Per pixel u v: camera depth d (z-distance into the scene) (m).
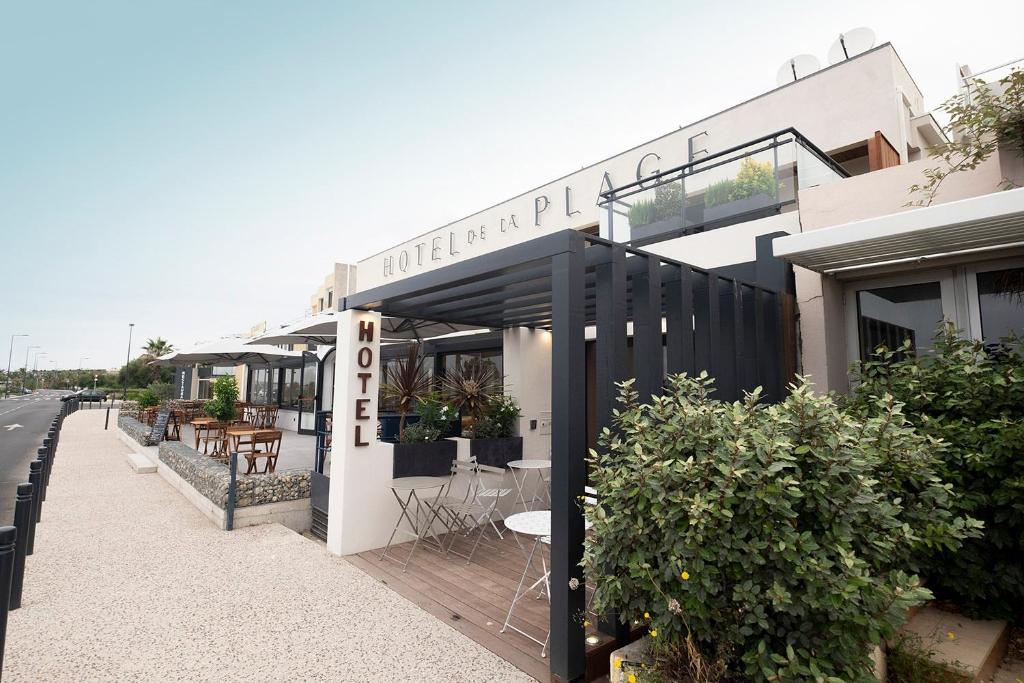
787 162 5.50
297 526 6.89
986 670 2.92
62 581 4.67
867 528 2.34
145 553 5.48
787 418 2.44
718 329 4.05
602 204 7.27
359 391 5.58
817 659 2.12
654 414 2.81
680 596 2.36
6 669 3.16
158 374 40.69
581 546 3.06
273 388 20.41
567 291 3.12
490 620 3.85
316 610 4.04
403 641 3.53
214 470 7.30
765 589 2.24
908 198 4.38
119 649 3.43
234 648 3.45
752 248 5.36
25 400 56.62
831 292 4.75
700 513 2.20
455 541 5.86
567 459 3.03
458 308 5.80
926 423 3.40
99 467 11.01
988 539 3.24
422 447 6.09
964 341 3.75
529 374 7.94
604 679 3.04
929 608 3.55
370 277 18.89
